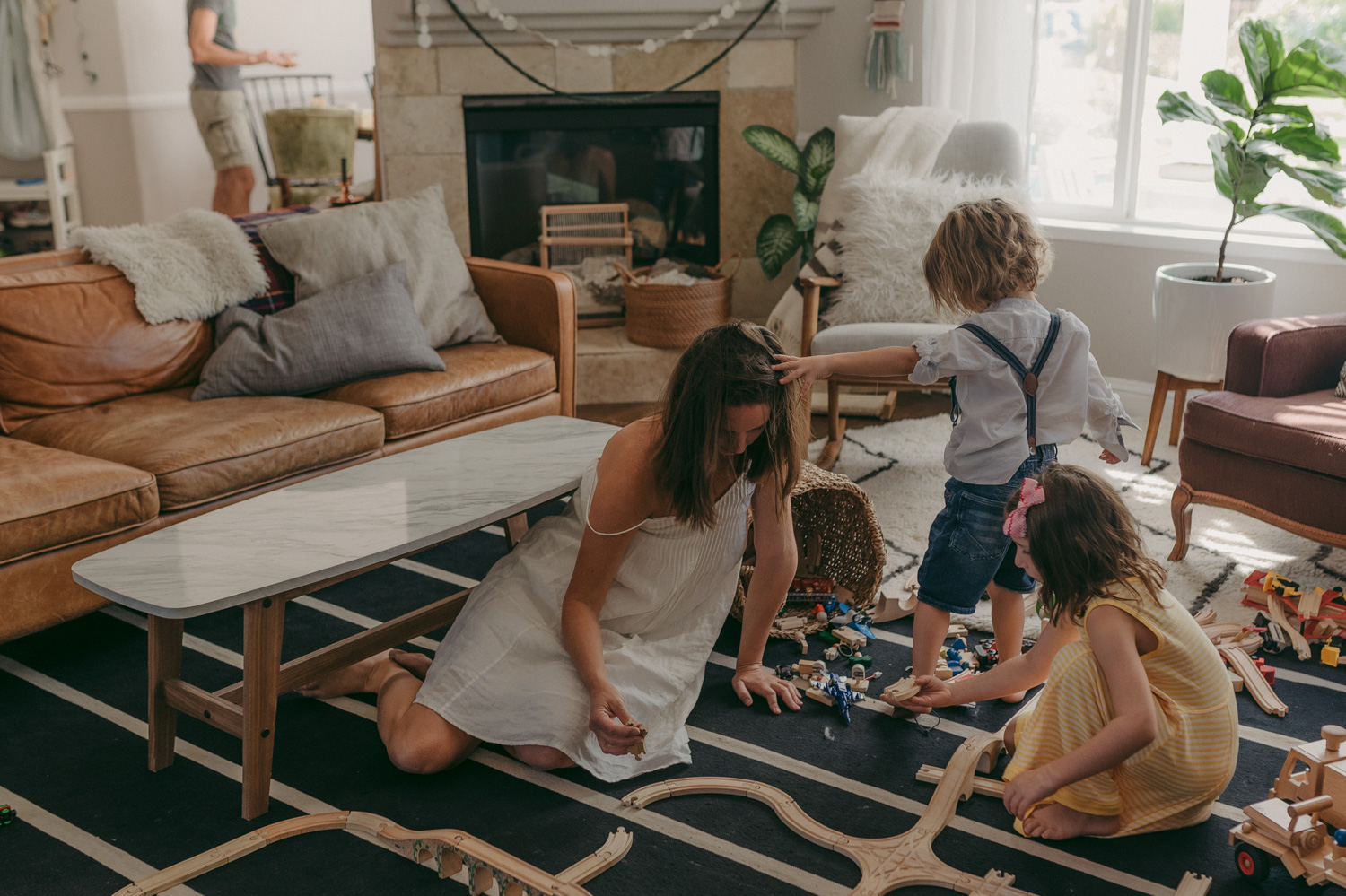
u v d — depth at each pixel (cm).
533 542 199
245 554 173
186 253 285
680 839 166
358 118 539
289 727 197
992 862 159
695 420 166
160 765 186
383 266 303
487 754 188
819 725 197
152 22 530
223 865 160
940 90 373
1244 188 295
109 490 221
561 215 425
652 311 375
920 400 378
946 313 320
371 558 173
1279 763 182
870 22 387
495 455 220
